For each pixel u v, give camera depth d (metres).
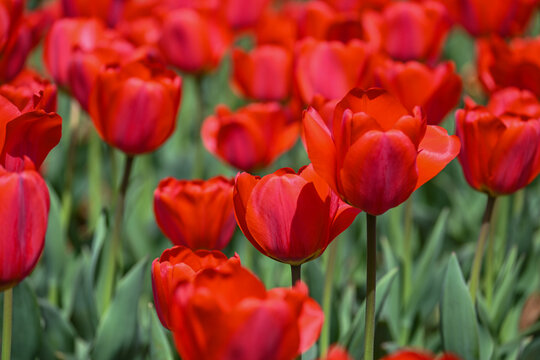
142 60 1.40
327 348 1.42
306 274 1.50
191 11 1.84
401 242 1.83
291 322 1.03
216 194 1.33
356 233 1.94
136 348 1.45
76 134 1.80
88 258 1.55
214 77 2.76
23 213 1.13
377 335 1.45
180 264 1.14
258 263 1.63
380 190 1.13
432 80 1.45
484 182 1.31
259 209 1.16
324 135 1.13
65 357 1.46
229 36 1.92
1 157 1.16
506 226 1.88
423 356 1.01
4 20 1.46
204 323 1.03
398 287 1.61
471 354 1.35
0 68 1.49
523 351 1.46
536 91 1.54
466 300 1.35
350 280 1.76
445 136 1.16
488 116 1.28
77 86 1.49
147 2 2.17
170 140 2.38
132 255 1.66
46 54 1.70
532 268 1.73
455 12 2.02
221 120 1.54
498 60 1.64
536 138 1.28
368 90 1.13
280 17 2.23
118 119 1.37
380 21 1.91
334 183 1.14
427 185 2.24
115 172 1.74
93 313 1.51
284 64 1.76
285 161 2.14
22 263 1.14
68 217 1.80
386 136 1.11
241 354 1.03
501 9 1.98
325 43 1.52
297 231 1.16
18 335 1.41
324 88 1.52
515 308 1.70
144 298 1.60
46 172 2.09
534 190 2.20
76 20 1.68
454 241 2.02
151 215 2.06
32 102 1.19
